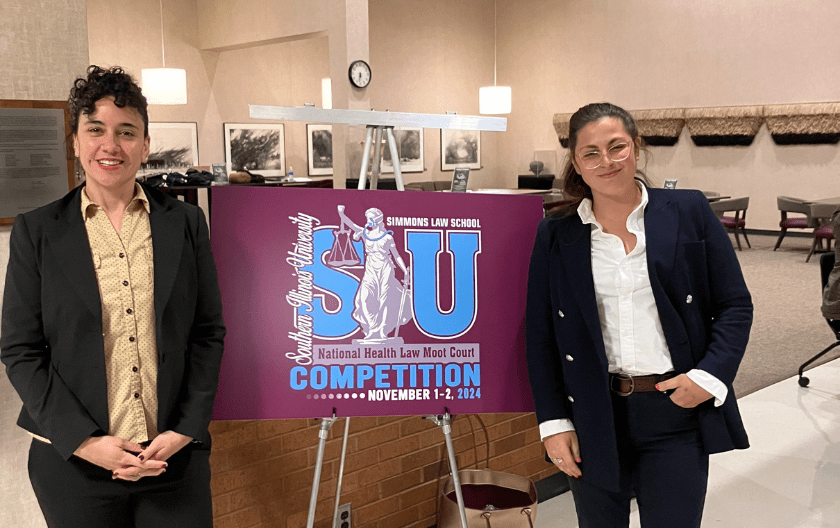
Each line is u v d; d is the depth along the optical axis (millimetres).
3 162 2076
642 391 1802
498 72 14891
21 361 1565
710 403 1778
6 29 2068
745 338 1764
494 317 2244
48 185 2162
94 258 1599
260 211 2127
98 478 1596
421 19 13445
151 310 1639
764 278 8336
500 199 2264
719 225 1826
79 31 2215
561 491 3402
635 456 1853
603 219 1823
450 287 2221
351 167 8477
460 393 2213
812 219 9469
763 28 11227
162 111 10516
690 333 1795
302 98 12023
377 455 2816
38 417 1541
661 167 12719
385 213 2197
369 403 2156
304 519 2645
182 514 1680
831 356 5438
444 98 14016
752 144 11578
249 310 2105
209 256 1771
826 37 10594
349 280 2160
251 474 2479
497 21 14742
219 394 2076
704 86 12023
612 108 1775
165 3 10391
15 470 2207
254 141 11570
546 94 14195
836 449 3865
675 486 1773
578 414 1864
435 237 2217
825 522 3139
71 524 1603
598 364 1814
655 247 1767
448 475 3004
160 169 10570
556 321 1893
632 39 12828
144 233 1652
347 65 8336
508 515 2502
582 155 1753
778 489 3445
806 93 10898
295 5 8977
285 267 2129
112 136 1567
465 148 14422
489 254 2248
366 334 2160
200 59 10836
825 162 10812
